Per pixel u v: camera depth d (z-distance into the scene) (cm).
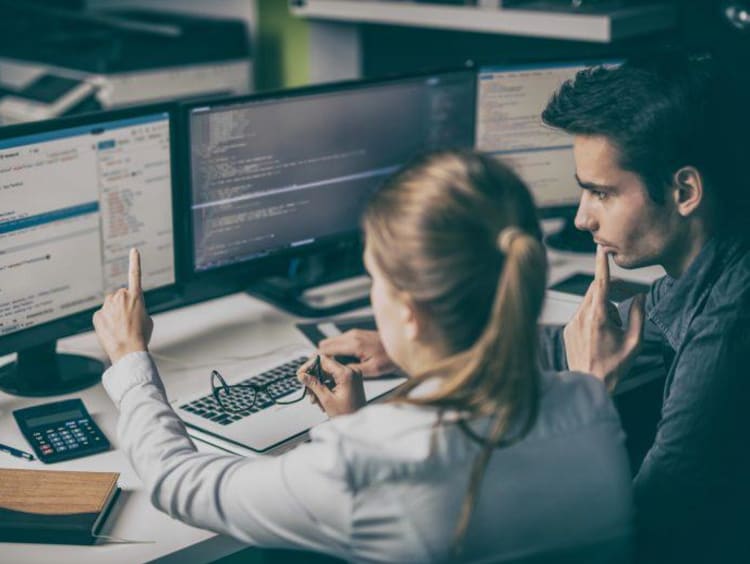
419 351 107
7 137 170
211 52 353
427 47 312
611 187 153
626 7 261
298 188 222
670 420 148
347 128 225
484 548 104
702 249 154
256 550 180
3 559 137
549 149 254
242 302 229
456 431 103
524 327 98
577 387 113
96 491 150
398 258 102
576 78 155
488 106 247
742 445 147
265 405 176
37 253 179
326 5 298
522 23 258
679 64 151
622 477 111
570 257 255
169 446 126
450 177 102
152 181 195
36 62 348
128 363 137
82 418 173
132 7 417
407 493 102
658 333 198
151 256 200
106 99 327
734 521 148
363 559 105
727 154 149
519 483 105
